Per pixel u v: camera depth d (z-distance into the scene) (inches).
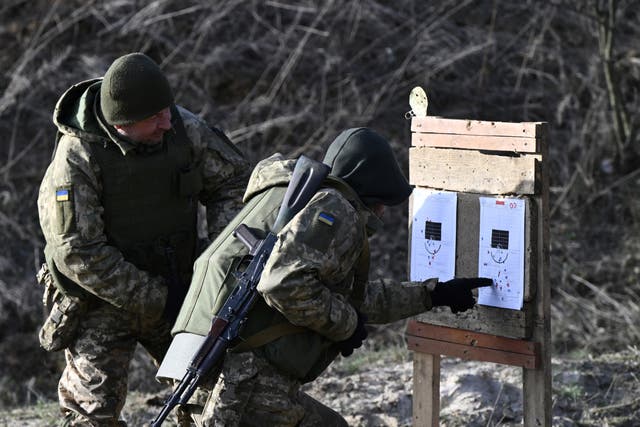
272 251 192.2
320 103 664.4
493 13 685.3
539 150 222.8
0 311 593.0
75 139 228.5
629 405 306.7
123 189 230.5
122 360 239.3
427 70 674.8
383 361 394.3
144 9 685.3
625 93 667.4
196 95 673.0
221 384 197.6
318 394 336.8
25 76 678.5
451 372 348.2
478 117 675.4
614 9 612.1
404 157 648.4
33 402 539.2
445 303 224.4
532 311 229.8
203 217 585.6
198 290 206.1
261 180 213.3
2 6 706.2
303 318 192.2
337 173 207.0
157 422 193.9
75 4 701.9
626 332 504.4
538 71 678.5
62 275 232.4
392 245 622.5
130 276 229.5
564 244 612.1
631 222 621.3
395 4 714.8
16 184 655.1
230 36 698.8
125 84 220.4
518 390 320.8
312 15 701.9
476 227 235.3
